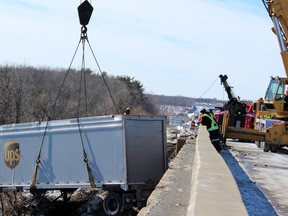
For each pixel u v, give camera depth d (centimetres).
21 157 2075
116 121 1755
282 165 1697
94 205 2158
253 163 1709
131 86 10706
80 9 1291
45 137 1981
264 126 2277
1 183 2153
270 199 1024
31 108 5784
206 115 1844
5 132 2139
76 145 1867
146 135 1811
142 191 1772
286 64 2192
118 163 1741
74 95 7638
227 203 463
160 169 1833
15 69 6262
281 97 2312
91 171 1812
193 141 1977
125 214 1761
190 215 418
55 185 1942
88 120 1838
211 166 764
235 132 2198
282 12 2153
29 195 2494
